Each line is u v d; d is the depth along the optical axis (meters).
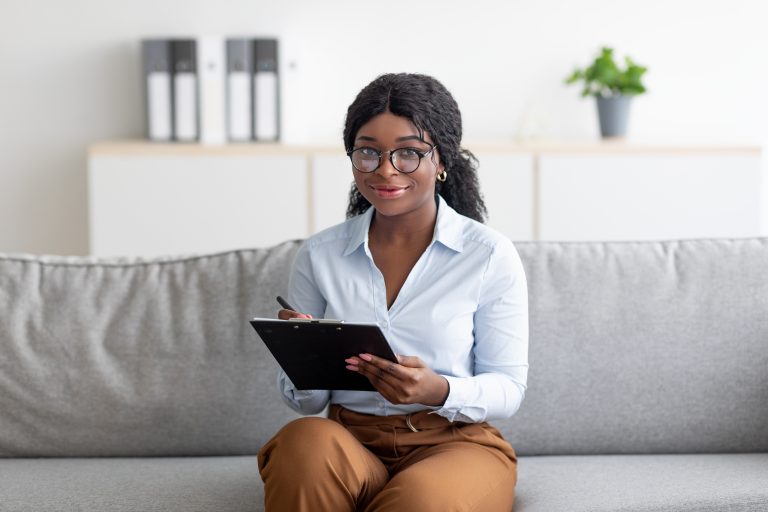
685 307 2.34
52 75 4.64
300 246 2.35
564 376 2.32
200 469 2.22
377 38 4.65
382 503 1.77
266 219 4.27
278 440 1.88
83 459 2.33
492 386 1.98
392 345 2.04
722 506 1.96
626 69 4.55
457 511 1.77
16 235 4.75
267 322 1.80
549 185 4.24
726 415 2.31
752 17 4.65
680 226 4.27
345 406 2.09
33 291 2.40
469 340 2.04
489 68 4.68
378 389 1.90
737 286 2.36
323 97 4.69
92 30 4.62
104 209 4.27
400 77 2.00
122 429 2.33
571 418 2.32
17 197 4.73
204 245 4.28
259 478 2.15
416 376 1.86
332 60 4.66
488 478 1.88
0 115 4.66
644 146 4.23
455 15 4.64
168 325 2.38
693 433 2.31
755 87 4.70
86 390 2.34
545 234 4.26
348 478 1.83
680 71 4.68
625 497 1.98
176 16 4.62
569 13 4.64
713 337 2.32
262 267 2.41
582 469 2.19
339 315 2.08
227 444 2.35
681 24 4.65
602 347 2.32
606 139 4.48
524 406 2.32
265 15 4.62
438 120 2.00
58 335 2.36
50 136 4.69
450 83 4.69
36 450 2.34
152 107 4.35
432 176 2.01
